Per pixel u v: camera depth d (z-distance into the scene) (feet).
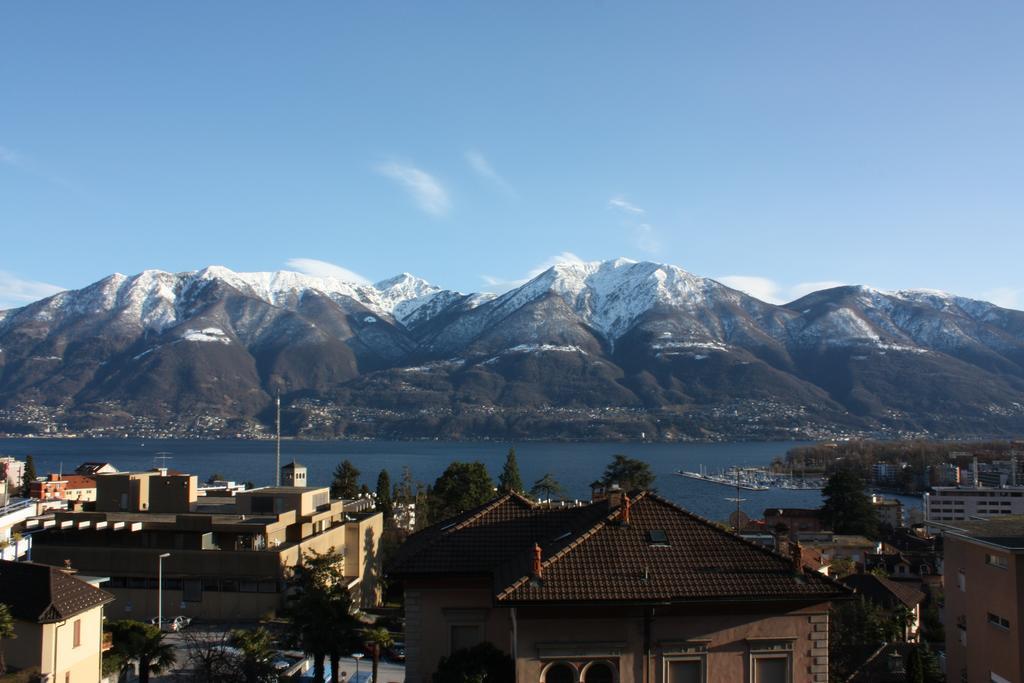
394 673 207.31
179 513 332.80
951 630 168.96
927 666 180.86
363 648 225.97
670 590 101.04
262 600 273.95
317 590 208.13
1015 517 180.45
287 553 281.13
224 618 272.92
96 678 172.65
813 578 105.29
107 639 182.80
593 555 105.50
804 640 103.14
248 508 326.85
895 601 279.49
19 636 158.71
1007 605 147.33
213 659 179.83
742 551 108.37
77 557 281.33
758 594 101.60
